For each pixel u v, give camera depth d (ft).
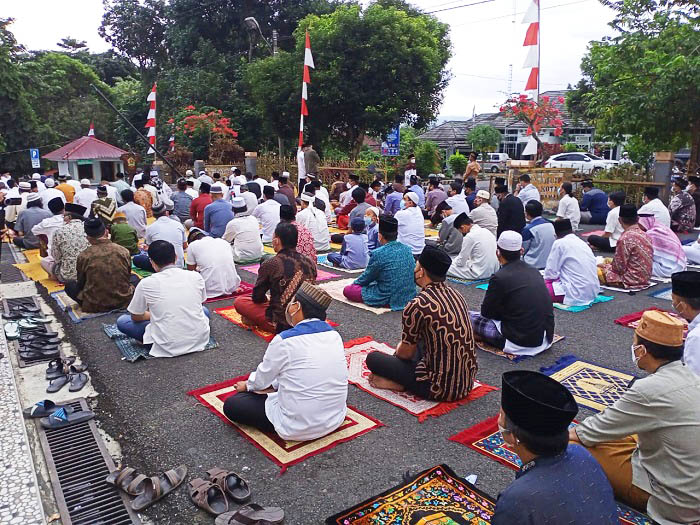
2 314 18.86
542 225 25.12
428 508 8.66
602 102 41.86
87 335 16.97
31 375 14.29
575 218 36.09
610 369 14.66
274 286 16.65
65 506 9.33
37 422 12.07
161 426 11.82
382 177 53.78
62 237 21.26
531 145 45.50
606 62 41.98
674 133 41.29
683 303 10.95
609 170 46.47
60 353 15.70
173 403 12.82
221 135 69.97
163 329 15.26
